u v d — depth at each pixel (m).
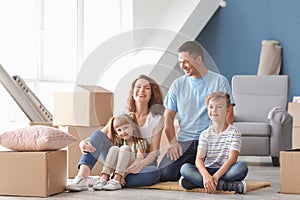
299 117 6.28
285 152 3.54
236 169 3.52
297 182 3.52
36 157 3.39
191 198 3.31
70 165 4.43
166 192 3.57
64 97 4.45
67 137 3.61
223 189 3.55
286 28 7.24
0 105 5.55
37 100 5.05
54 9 6.48
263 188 3.80
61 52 6.56
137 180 3.73
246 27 7.44
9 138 3.50
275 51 7.18
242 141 5.68
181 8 6.97
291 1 7.21
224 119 3.62
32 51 6.22
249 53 7.43
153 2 6.90
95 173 4.38
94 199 3.28
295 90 7.17
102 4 6.95
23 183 3.41
